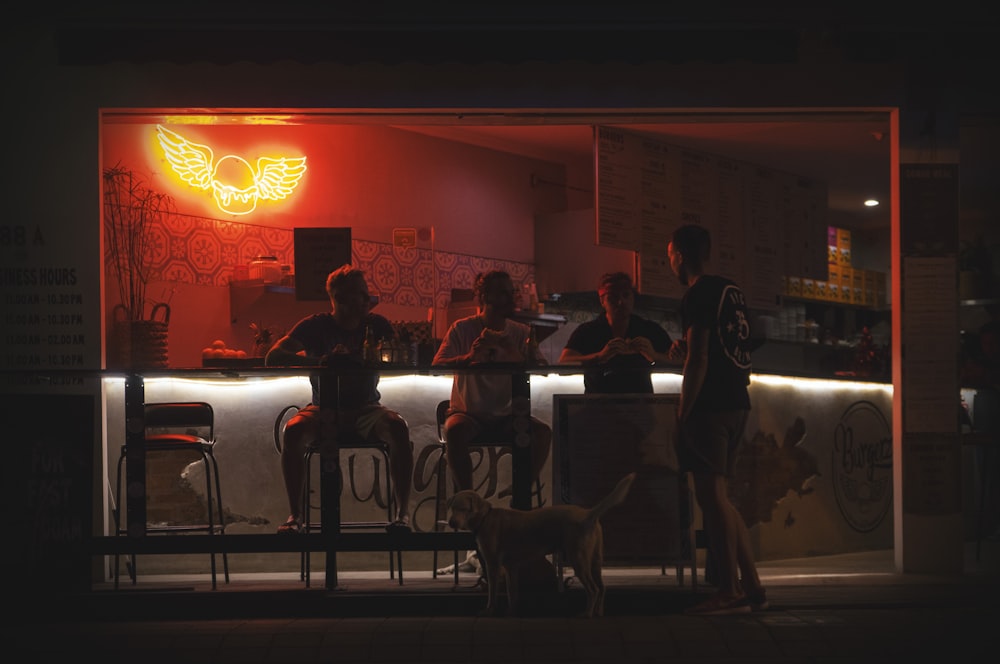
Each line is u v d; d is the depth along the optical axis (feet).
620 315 24.43
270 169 32.63
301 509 21.22
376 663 16.78
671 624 17.98
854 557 28.30
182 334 30.42
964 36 23.02
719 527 18.81
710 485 18.85
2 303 23.24
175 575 24.32
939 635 17.53
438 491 22.89
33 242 23.29
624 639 17.22
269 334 27.81
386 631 17.70
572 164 40.96
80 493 20.07
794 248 39.40
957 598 20.06
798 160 37.52
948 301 24.17
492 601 18.61
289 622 18.70
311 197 33.55
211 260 31.24
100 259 23.38
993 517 32.53
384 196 35.14
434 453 24.97
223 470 24.52
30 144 23.38
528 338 22.50
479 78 23.93
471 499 18.38
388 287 35.01
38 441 20.10
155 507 24.14
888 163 37.93
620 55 22.24
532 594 19.15
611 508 20.13
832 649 17.01
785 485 27.20
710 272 36.04
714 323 18.89
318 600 19.27
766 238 38.19
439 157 36.68
